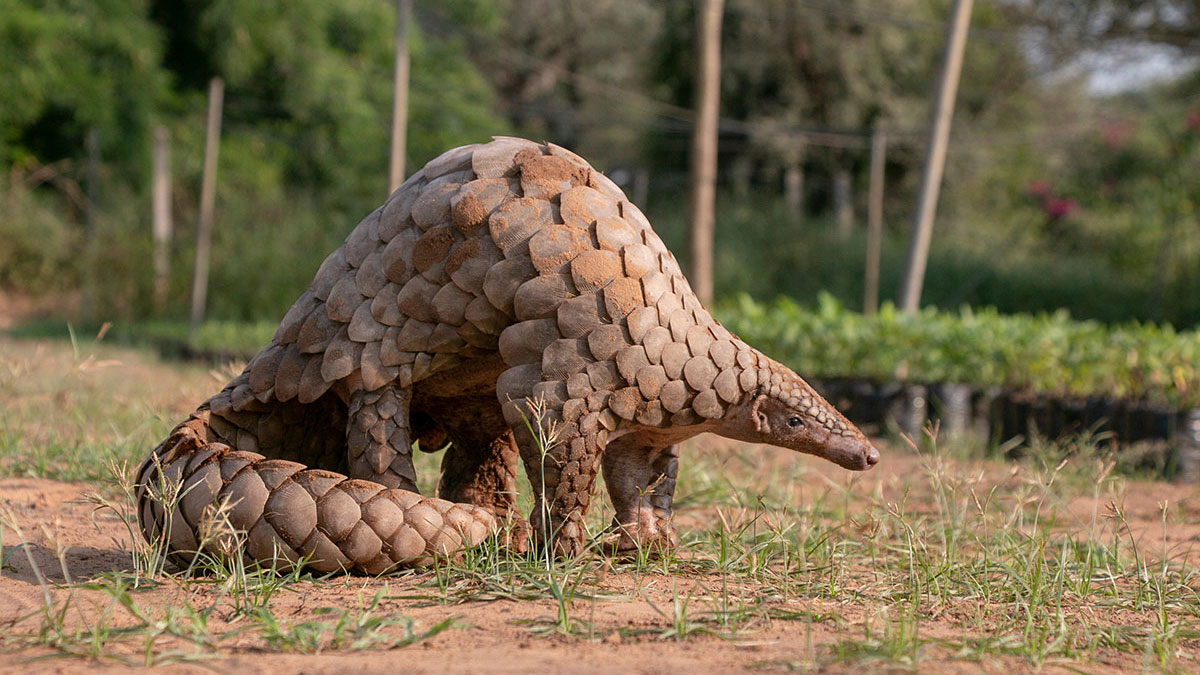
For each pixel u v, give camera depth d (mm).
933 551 5621
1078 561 5285
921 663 3461
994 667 3504
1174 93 26641
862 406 11258
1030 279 23188
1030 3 27188
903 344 11938
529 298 4352
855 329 12156
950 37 13414
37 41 22766
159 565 4508
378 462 4477
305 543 4227
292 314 4719
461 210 4449
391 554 4281
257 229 22078
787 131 22750
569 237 4406
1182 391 9961
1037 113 33219
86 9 23516
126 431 8039
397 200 4668
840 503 7004
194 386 9578
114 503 6090
